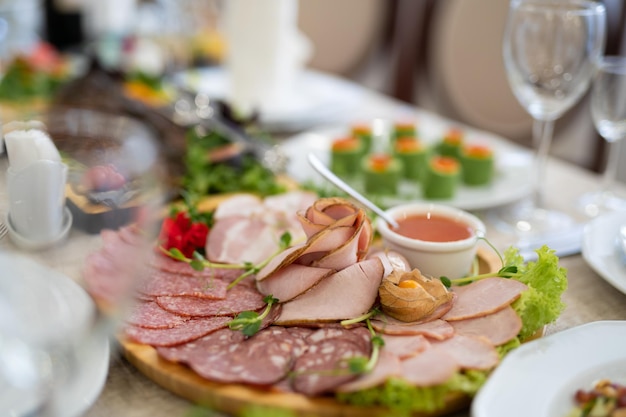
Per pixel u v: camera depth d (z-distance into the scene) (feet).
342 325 1.76
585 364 1.68
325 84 4.03
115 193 1.86
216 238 2.16
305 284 1.83
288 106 3.58
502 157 3.15
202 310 1.86
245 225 2.22
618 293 2.14
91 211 1.79
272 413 1.53
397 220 2.14
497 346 1.75
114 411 1.65
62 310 1.56
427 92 5.59
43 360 1.55
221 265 2.03
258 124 3.32
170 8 4.41
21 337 1.53
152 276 2.01
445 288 1.84
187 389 1.65
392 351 1.68
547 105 2.55
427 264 2.00
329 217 1.89
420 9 5.70
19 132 1.80
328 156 3.09
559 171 3.10
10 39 4.14
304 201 2.43
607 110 2.56
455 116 5.27
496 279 1.92
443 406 1.61
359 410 1.58
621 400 1.58
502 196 2.75
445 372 1.59
